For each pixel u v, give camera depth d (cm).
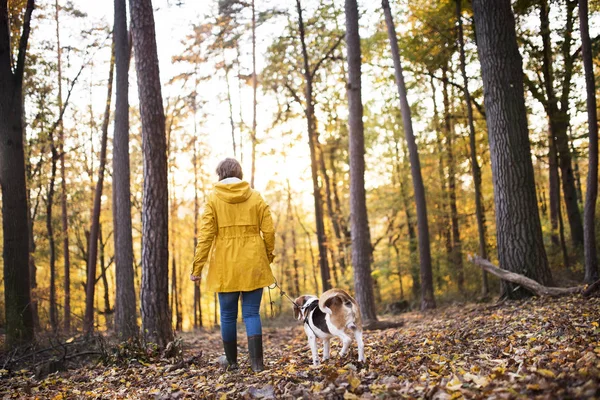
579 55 1727
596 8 1584
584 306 775
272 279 547
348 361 557
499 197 1088
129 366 703
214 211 541
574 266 1728
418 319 1266
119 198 1366
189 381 553
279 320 1819
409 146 1639
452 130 2253
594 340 500
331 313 551
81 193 2383
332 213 2609
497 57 1082
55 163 2044
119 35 1352
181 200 2745
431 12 1809
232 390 461
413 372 454
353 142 1211
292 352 786
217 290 537
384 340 808
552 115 1811
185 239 3203
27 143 1934
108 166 2255
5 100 977
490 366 450
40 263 2519
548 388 323
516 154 1070
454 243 2225
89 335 1021
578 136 1853
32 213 2345
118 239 1360
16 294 945
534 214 1064
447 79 1994
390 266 2447
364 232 1198
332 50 1992
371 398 368
